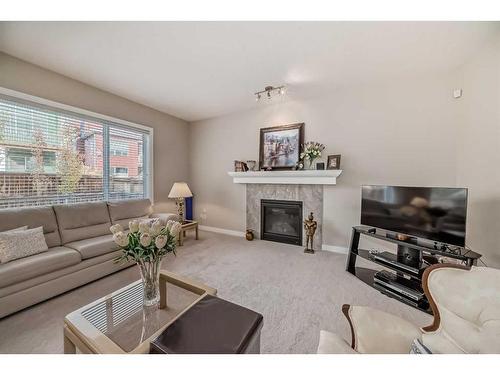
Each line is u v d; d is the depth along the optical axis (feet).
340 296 6.57
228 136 14.20
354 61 7.74
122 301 4.58
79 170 9.63
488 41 6.40
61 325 5.14
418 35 6.23
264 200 12.89
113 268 7.83
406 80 8.96
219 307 3.65
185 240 12.71
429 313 5.68
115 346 3.12
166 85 9.89
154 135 13.20
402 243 6.77
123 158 11.59
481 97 6.82
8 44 6.80
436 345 2.73
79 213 8.45
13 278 5.38
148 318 4.23
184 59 7.67
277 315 5.62
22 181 7.94
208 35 6.33
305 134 11.47
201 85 9.87
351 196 10.29
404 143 9.06
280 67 8.22
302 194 11.64
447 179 8.27
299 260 9.51
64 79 8.90
